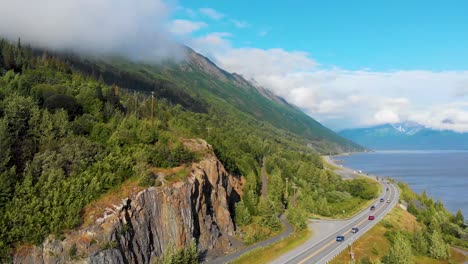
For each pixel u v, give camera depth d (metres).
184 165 96.88
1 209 67.06
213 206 103.38
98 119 108.25
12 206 68.19
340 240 106.25
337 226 127.25
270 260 88.00
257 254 90.31
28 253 64.88
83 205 73.31
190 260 77.69
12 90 107.44
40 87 115.06
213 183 106.56
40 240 66.19
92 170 80.50
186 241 84.12
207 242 91.12
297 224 120.00
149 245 78.19
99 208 73.69
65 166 79.06
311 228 123.50
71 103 105.19
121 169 83.12
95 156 84.44
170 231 82.50
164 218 82.56
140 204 79.31
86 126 96.69
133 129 101.81
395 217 144.62
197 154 107.88
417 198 199.75
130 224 75.88
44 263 64.94
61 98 104.56
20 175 74.44
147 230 78.69
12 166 74.75
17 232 65.44
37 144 83.38
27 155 78.69
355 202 178.62
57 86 120.94
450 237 137.75
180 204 85.75
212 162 108.56
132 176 84.19
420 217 157.38
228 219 105.31
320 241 106.69
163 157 93.69
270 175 193.50
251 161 179.00
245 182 151.38
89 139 93.25
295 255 92.19
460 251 126.06
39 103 107.06
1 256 62.97
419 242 115.06
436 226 142.50
